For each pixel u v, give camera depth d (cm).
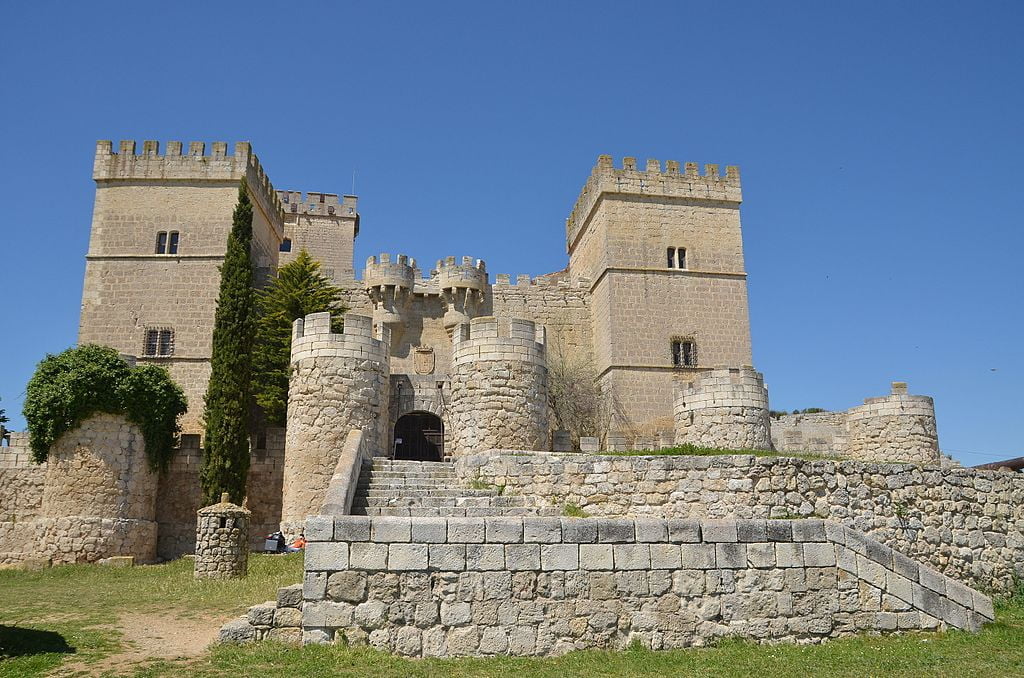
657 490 2208
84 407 2991
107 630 1520
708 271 5128
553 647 1373
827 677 1269
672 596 1440
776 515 2152
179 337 4447
